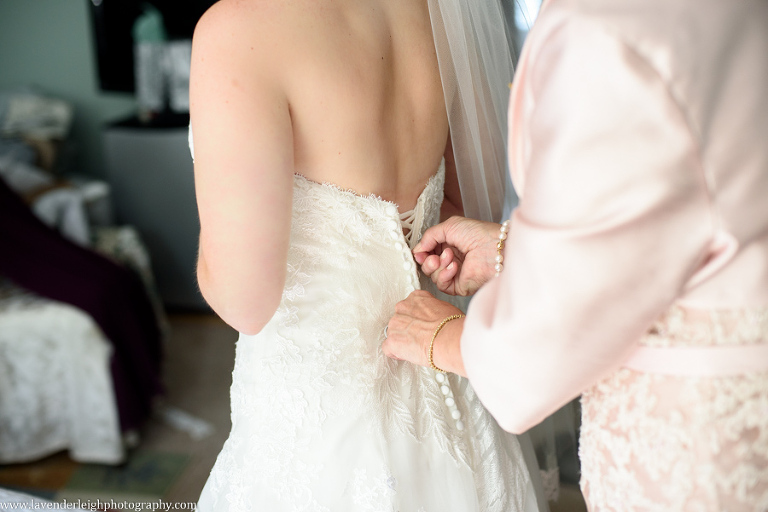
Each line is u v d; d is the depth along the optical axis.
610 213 0.62
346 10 0.92
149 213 3.95
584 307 0.65
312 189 0.95
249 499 1.02
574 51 0.63
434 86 1.05
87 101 4.42
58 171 3.89
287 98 0.88
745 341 0.70
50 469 2.63
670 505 0.74
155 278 4.03
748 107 0.64
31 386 2.56
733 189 0.64
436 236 1.06
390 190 1.03
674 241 0.63
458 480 1.04
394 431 1.01
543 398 0.71
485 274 1.04
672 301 0.67
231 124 0.83
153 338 2.96
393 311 1.04
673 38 0.62
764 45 0.66
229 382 3.25
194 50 0.85
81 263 2.71
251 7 0.85
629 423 0.76
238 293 0.89
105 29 4.20
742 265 0.68
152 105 4.14
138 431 2.86
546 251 0.65
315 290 0.99
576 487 1.65
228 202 0.84
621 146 0.62
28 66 4.37
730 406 0.71
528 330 0.67
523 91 0.73
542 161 0.65
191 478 2.57
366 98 0.93
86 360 2.58
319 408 0.98
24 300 2.62
